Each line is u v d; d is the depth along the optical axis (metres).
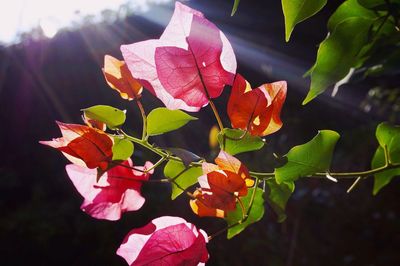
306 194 3.55
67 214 4.45
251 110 0.57
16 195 5.29
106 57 0.61
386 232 3.91
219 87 0.57
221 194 0.53
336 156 4.32
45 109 5.64
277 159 0.58
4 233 4.30
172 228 0.56
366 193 4.15
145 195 3.89
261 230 3.63
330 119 4.89
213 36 0.55
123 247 0.57
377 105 4.27
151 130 0.58
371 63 0.73
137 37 5.49
